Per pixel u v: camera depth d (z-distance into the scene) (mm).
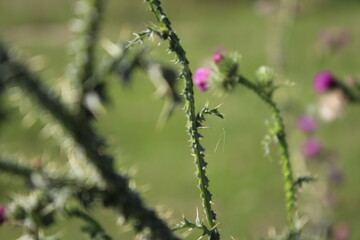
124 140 18453
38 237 3342
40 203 3359
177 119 19484
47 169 3504
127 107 21250
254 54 22797
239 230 11750
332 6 30969
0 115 3660
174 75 4105
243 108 16844
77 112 3695
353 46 16344
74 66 3994
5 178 3520
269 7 9234
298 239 2693
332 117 6055
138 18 35906
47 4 38469
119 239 9688
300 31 24000
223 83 3396
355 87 5984
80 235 9234
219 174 14180
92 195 3400
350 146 13305
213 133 16844
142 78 23500
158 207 3484
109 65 4004
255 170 14039
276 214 12195
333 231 7254
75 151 3582
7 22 37969
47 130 3670
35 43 33688
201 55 24656
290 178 3104
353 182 11719
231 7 38312
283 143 3139
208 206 2434
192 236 9242
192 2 38656
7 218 3359
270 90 3277
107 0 4070
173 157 17016
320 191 7516
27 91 3582
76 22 4062
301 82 12734
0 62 3510
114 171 3453
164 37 2373
